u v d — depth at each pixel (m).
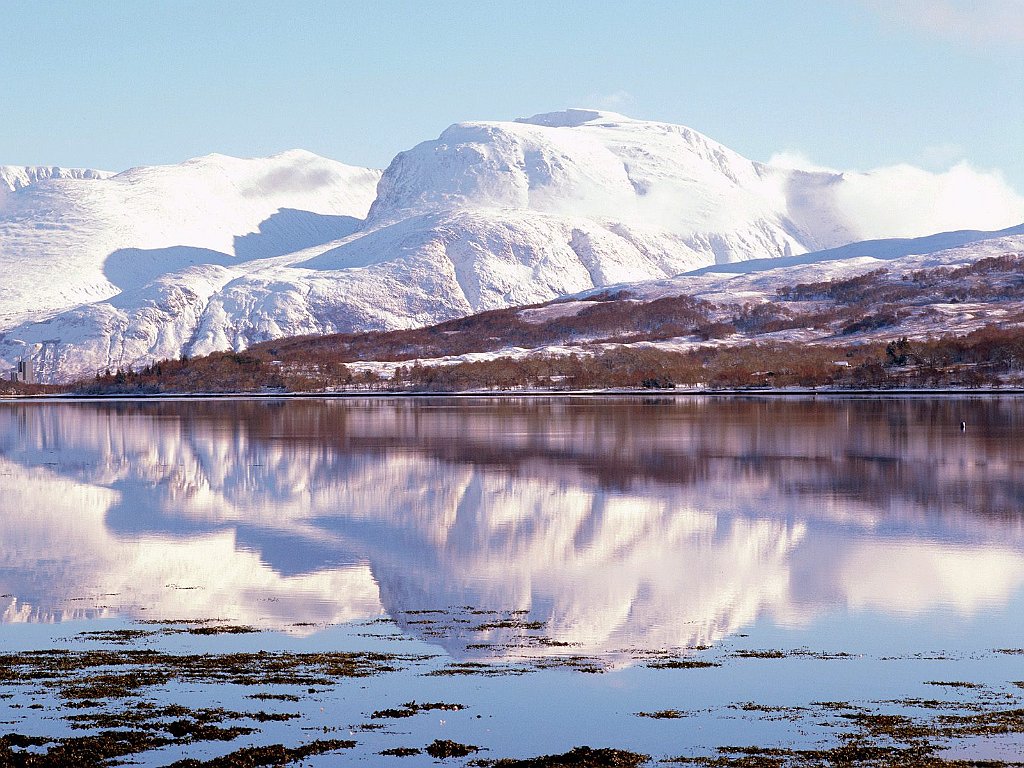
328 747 28.23
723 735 29.33
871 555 55.84
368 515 70.88
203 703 31.17
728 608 44.47
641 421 161.38
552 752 28.28
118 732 28.81
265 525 66.88
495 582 49.81
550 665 35.78
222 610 44.12
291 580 50.34
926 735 29.00
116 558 56.03
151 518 70.12
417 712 30.92
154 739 28.48
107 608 44.38
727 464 99.31
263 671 34.31
